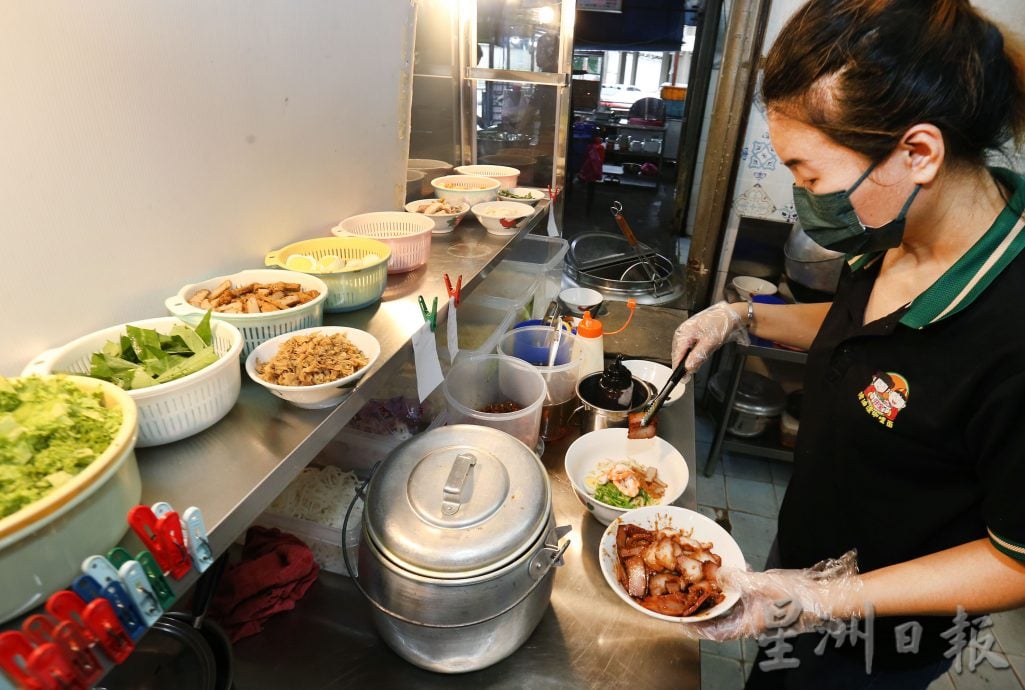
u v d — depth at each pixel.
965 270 0.74
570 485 1.38
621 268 2.95
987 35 0.64
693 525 1.11
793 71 0.70
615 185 7.14
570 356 1.61
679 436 1.58
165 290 0.93
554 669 0.97
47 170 0.72
